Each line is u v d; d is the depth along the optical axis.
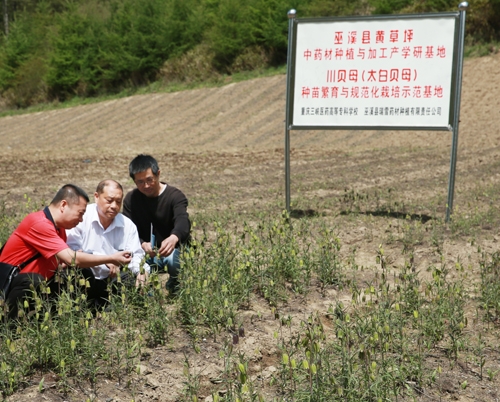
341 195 10.71
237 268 5.24
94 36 36.91
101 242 5.06
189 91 31.78
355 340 4.22
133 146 23.48
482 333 4.89
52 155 18.23
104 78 36.31
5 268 4.44
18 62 40.03
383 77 8.23
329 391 3.72
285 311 5.20
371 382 3.72
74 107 34.12
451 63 7.96
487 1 27.53
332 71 8.45
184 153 19.27
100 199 5.00
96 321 4.65
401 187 11.63
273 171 14.62
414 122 8.16
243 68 32.97
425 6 30.25
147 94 33.12
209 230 7.86
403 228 7.80
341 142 21.95
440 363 4.37
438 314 4.88
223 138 24.36
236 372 3.93
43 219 4.46
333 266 5.93
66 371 3.95
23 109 37.56
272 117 26.16
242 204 9.98
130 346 4.24
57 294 4.37
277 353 4.46
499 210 8.96
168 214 5.50
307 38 8.52
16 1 61.03
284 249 5.82
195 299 4.79
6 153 19.00
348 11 32.91
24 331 4.16
